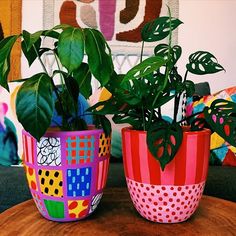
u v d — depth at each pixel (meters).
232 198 1.14
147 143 0.58
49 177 0.62
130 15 2.31
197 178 0.61
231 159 1.40
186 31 2.35
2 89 1.48
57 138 0.61
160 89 0.60
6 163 1.44
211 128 0.64
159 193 0.61
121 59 2.31
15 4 2.30
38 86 0.54
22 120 0.53
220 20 2.36
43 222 0.64
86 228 0.61
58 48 0.53
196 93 1.67
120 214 0.68
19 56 2.28
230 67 2.38
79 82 0.73
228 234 0.58
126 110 0.64
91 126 0.73
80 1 2.30
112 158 1.46
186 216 0.63
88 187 0.64
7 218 0.66
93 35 0.56
